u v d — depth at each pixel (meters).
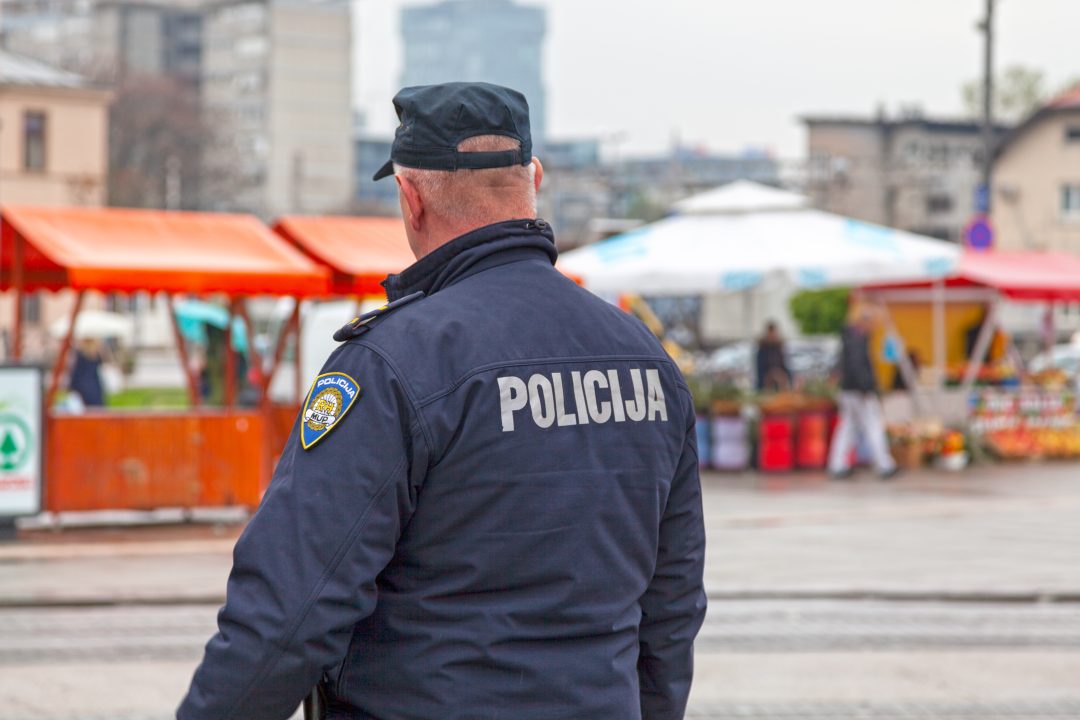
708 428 29.50
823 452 29.55
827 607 15.19
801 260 28.48
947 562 17.72
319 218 22.45
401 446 3.71
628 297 42.78
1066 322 90.94
